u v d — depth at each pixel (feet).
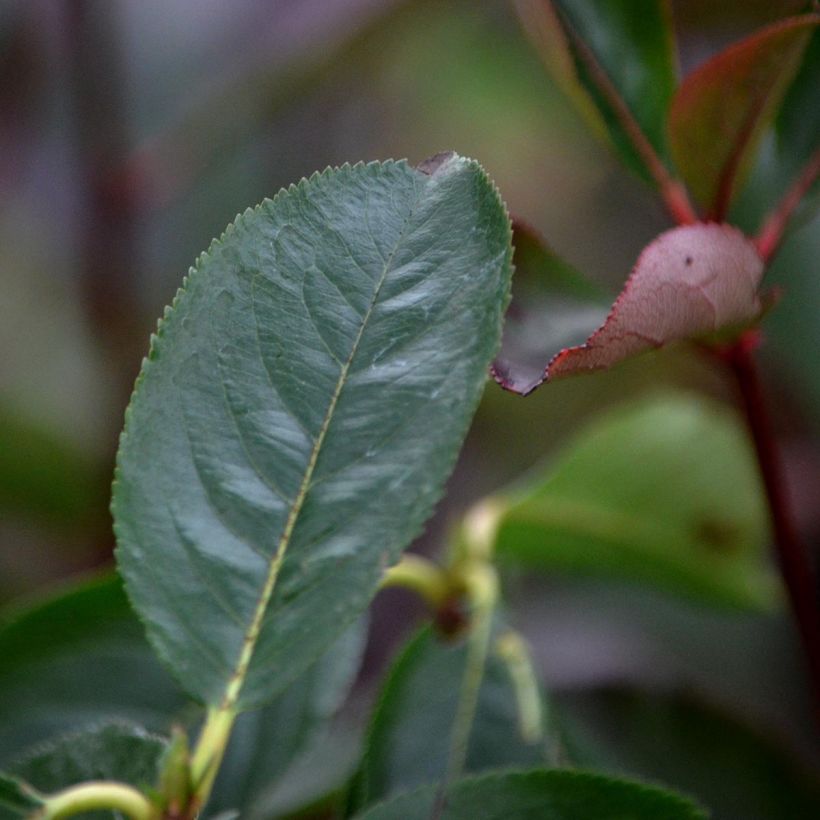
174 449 1.71
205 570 1.70
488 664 1.91
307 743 1.90
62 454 2.80
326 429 1.70
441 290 1.70
